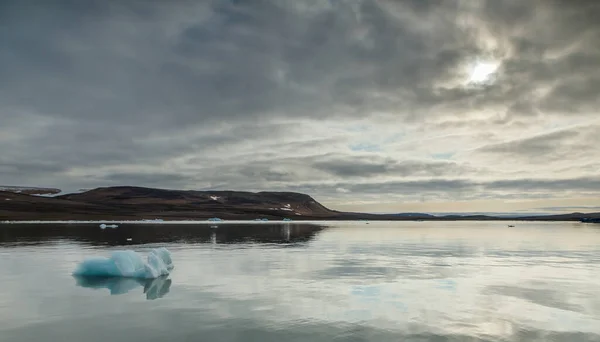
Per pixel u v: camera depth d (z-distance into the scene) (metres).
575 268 18.92
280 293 13.05
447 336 8.73
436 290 13.55
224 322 9.72
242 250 28.41
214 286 14.31
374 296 12.59
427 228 80.94
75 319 9.98
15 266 19.42
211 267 19.17
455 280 15.52
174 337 8.64
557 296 12.63
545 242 36.91
